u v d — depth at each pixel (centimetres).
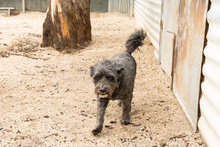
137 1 772
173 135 286
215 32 260
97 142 279
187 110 307
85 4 502
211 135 262
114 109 324
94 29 675
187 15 315
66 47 479
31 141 278
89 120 305
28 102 331
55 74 394
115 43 528
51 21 481
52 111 317
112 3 957
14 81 372
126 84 293
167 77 387
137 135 287
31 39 540
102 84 281
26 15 877
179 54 335
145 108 325
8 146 272
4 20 783
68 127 295
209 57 267
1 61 426
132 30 667
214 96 256
